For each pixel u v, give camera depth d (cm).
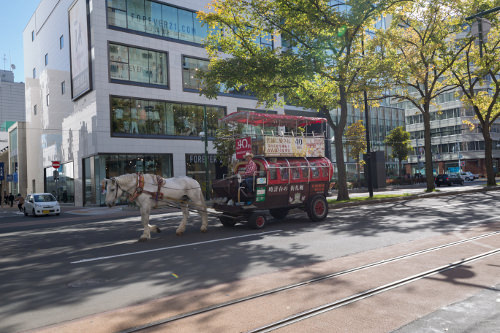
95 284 570
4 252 929
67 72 3316
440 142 6619
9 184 5234
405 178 4566
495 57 2525
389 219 1180
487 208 1393
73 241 1057
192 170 3078
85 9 2781
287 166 1155
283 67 1727
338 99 2020
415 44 2362
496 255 638
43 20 4009
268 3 1780
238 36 1920
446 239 799
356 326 372
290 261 662
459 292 462
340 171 1944
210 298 472
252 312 418
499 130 6588
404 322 379
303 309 422
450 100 6475
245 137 1212
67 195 3303
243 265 647
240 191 1080
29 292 543
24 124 4559
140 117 2841
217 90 1842
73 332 382
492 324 367
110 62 2727
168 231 1138
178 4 3094
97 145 2639
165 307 445
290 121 1302
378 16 1820
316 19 1706
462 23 2348
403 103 7162
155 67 2950
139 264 690
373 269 581
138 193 959
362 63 1800
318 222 1188
